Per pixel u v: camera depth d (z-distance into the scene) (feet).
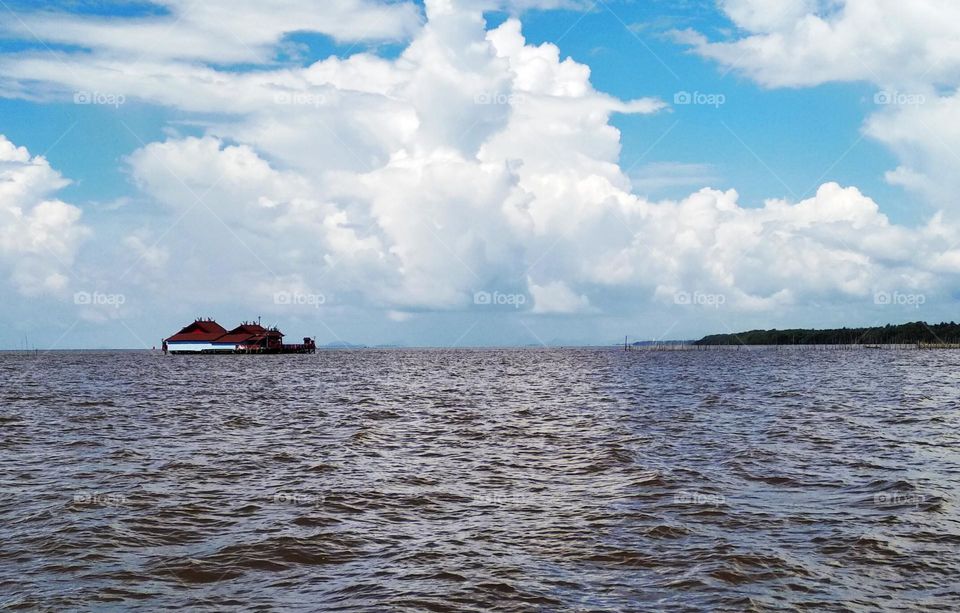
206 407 159.74
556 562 46.91
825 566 45.19
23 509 60.80
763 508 59.88
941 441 96.48
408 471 78.54
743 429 111.75
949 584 41.96
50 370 396.57
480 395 196.65
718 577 43.32
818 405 153.28
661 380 268.00
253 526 55.62
